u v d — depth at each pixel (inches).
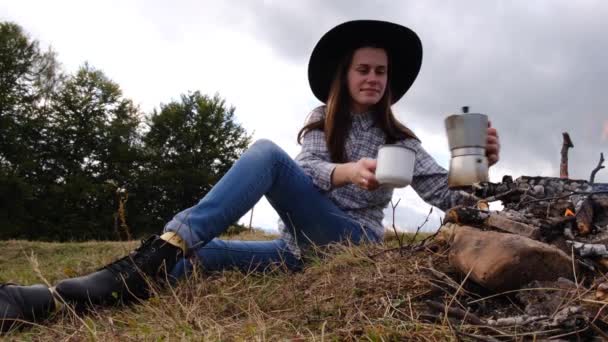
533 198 81.5
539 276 67.3
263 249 110.7
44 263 199.5
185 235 87.4
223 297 84.1
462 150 86.2
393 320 64.1
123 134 1079.0
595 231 75.8
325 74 122.3
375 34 114.3
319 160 110.4
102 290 82.0
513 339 57.1
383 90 113.6
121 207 170.6
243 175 94.4
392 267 81.4
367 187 92.4
